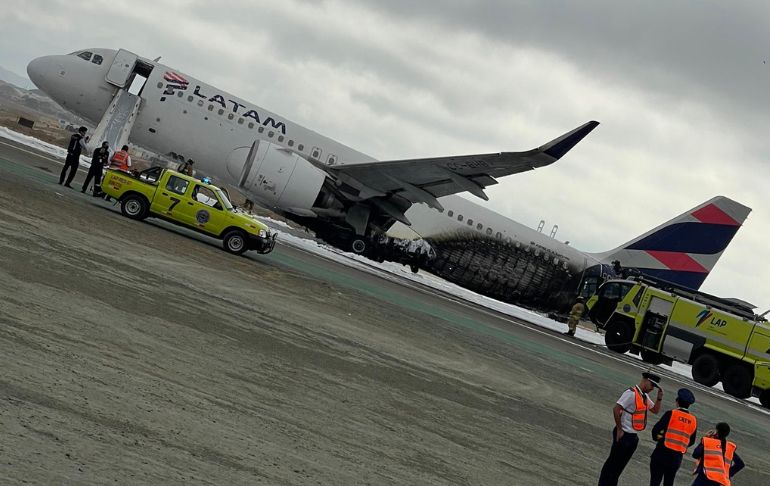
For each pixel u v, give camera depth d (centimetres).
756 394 3488
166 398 884
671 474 1071
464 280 4419
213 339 1269
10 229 1661
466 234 4344
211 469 712
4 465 595
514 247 4416
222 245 2819
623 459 1059
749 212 4581
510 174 3625
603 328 4038
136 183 2606
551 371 2262
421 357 1762
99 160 3058
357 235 4097
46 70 3944
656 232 4684
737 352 3522
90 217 2291
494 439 1212
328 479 783
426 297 3425
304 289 2269
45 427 693
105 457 668
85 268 1509
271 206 3912
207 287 1752
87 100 3962
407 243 4238
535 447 1248
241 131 3994
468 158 3528
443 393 1441
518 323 3794
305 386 1158
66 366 885
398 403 1245
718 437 1041
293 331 1565
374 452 934
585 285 4550
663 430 1074
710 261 4634
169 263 1916
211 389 983
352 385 1264
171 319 1313
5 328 958
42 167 3794
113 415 777
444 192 3897
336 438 943
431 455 1002
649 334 3769
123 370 942
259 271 2359
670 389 2806
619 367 3108
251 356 1238
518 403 1587
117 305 1288
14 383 777
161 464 688
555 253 4494
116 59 3947
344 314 2039
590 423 1617
